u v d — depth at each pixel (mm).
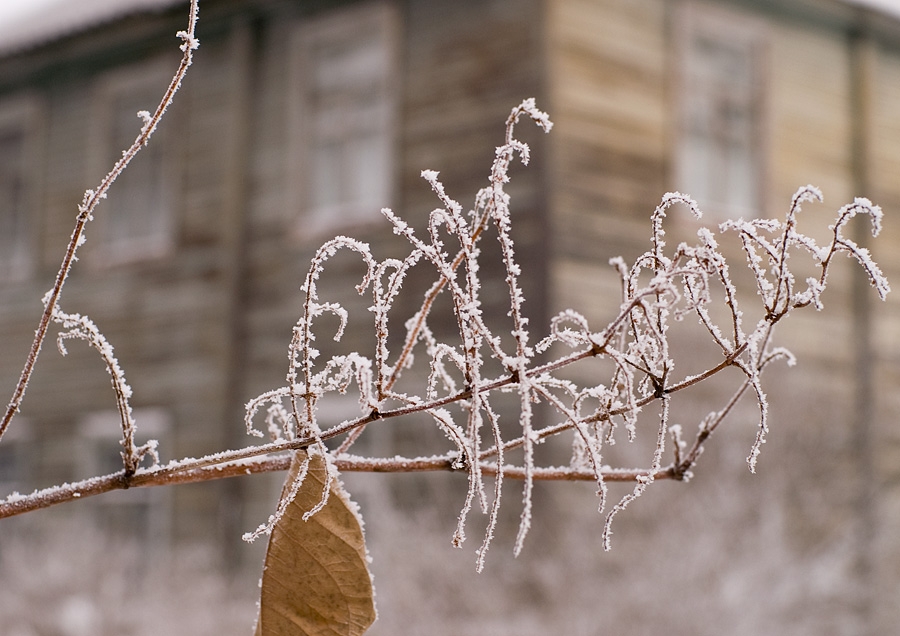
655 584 6070
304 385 1144
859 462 8508
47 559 9258
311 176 9422
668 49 8438
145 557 10070
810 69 9586
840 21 9781
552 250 7426
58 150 11469
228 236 9773
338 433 1134
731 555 6344
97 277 10945
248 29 9867
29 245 11758
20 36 11234
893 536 8008
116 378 1144
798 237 1135
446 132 8273
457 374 7527
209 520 9641
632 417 1165
